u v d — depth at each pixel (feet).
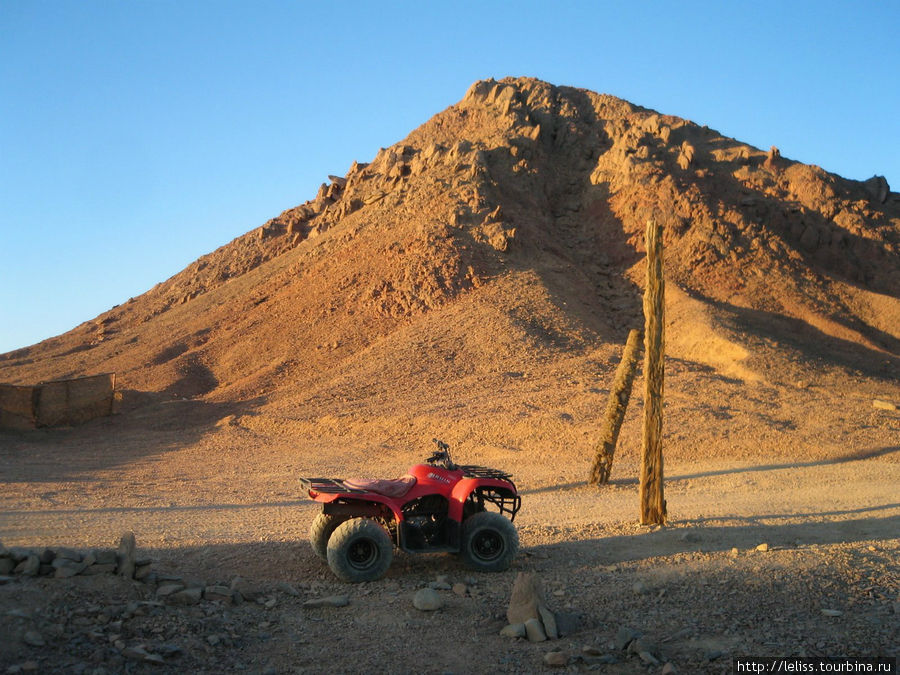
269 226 249.55
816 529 35.14
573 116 221.87
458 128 224.12
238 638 20.45
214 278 228.02
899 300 151.12
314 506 46.24
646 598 23.77
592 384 99.60
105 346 179.42
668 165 191.52
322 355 135.03
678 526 35.94
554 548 32.17
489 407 89.76
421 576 27.96
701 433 72.28
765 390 93.91
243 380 131.23
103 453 81.97
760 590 23.62
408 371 115.55
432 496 29.50
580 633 21.30
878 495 46.60
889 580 24.62
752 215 175.42
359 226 184.75
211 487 55.67
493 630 21.63
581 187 199.62
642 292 156.46
